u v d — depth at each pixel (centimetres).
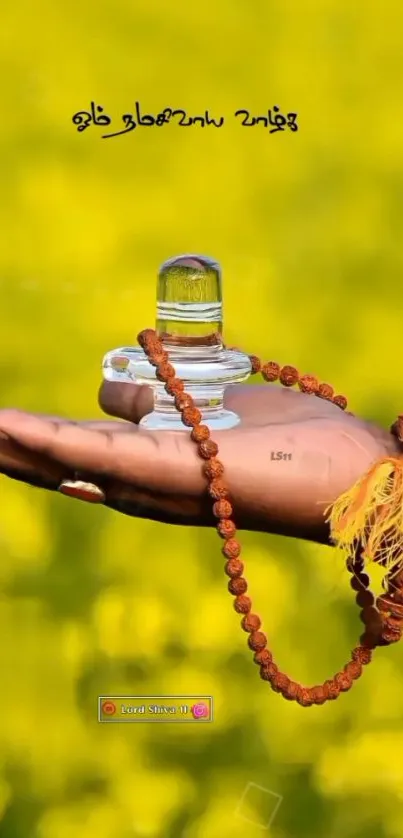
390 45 119
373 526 90
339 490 90
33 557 109
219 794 106
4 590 109
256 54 119
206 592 108
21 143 116
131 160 117
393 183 117
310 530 91
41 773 106
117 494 89
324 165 118
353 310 115
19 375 113
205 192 117
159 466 88
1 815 105
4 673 107
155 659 107
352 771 105
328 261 116
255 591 106
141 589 108
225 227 117
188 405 90
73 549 110
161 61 118
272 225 117
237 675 107
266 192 117
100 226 115
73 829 105
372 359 113
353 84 119
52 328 113
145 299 114
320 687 92
